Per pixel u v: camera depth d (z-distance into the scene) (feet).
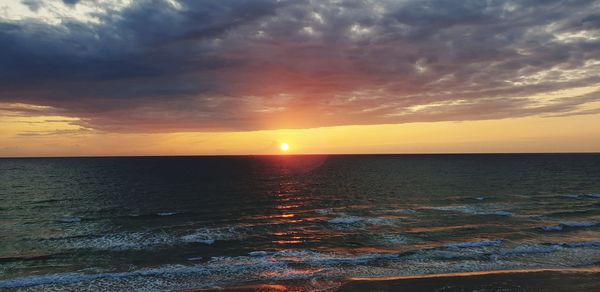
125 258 61.72
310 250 66.28
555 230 79.00
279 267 57.06
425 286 49.78
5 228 84.28
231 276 53.31
